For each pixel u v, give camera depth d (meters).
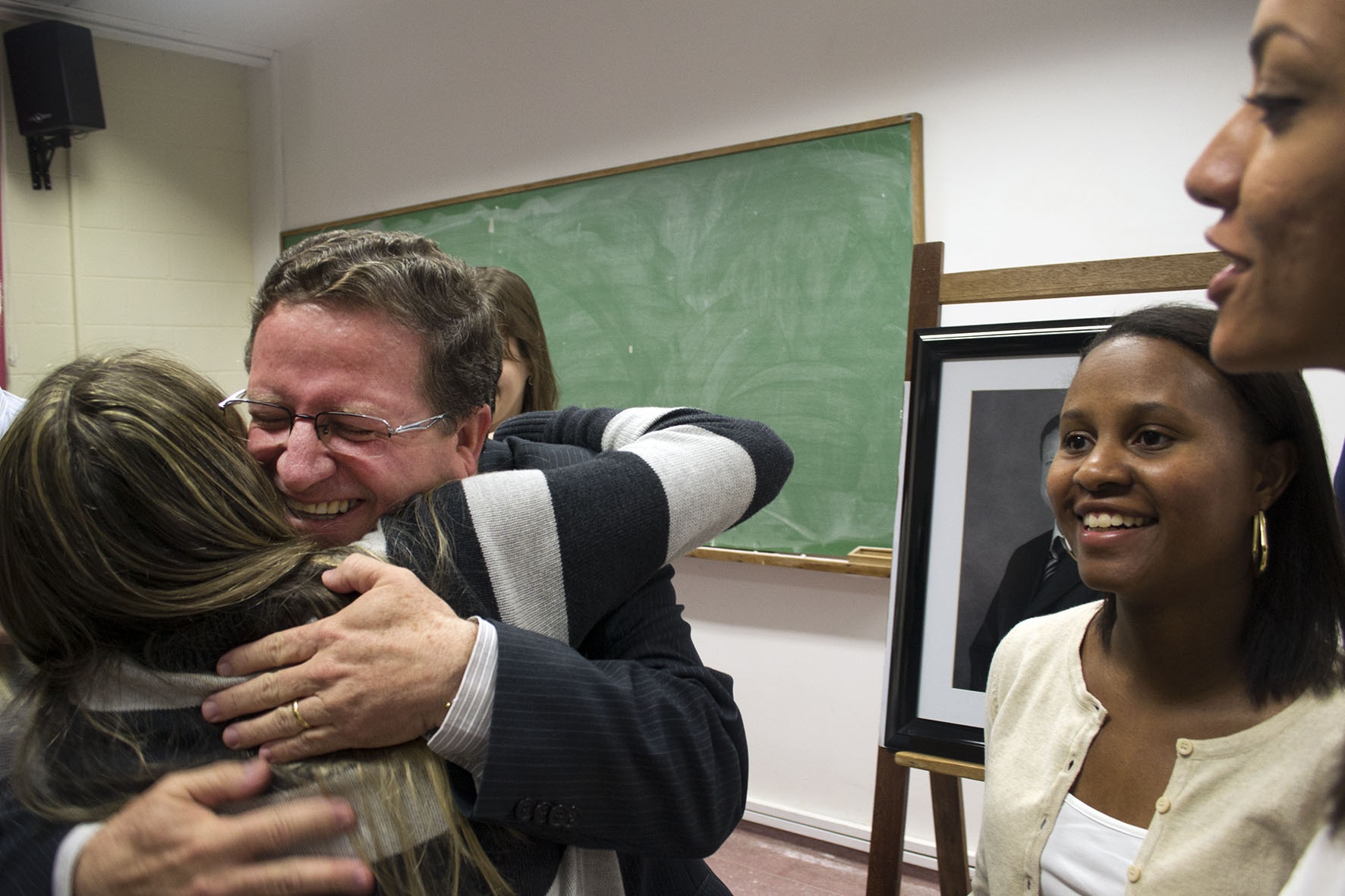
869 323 2.48
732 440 0.91
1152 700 0.74
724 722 0.81
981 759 1.32
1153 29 2.02
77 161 3.76
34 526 0.60
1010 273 1.42
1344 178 0.29
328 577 0.66
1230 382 0.67
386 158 3.67
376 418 0.72
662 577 0.90
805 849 2.64
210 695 0.62
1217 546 0.68
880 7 2.41
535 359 1.71
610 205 2.98
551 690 0.66
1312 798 0.63
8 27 3.60
